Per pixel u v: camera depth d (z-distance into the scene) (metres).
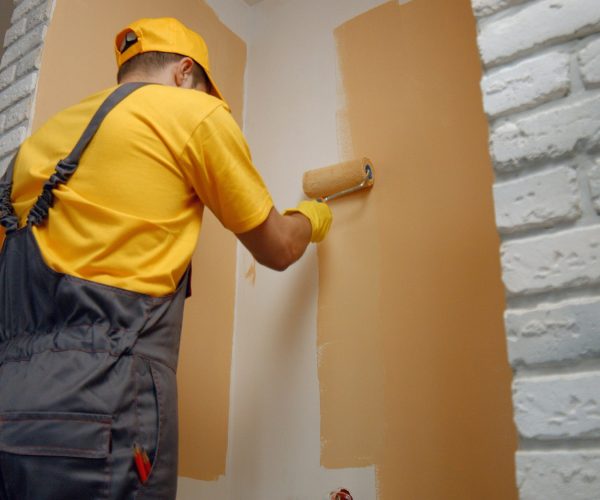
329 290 1.95
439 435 1.60
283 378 1.97
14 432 0.91
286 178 2.21
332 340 1.89
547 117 0.96
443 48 1.94
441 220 1.77
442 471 1.57
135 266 1.08
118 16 2.06
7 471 0.91
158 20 1.42
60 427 0.91
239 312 2.18
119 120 1.14
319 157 2.14
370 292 1.85
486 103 1.02
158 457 1.00
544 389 0.85
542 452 0.83
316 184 1.95
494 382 1.55
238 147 1.19
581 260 0.88
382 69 2.07
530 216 0.93
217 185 1.17
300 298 2.02
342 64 2.19
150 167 1.13
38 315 1.07
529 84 0.99
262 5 2.60
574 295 0.88
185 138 1.15
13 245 1.14
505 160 0.98
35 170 1.17
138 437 0.98
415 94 1.96
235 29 2.52
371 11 2.18
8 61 1.93
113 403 0.96
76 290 1.03
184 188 1.17
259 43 2.53
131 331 1.03
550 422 0.83
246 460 1.96
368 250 1.89
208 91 1.46
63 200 1.10
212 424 1.99
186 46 1.39
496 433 1.51
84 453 0.91
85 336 1.00
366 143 2.02
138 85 1.21
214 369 2.05
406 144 1.92
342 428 1.78
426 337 1.70
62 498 0.89
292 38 2.41
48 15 1.85
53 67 1.83
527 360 0.88
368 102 2.07
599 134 0.91
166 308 1.11
